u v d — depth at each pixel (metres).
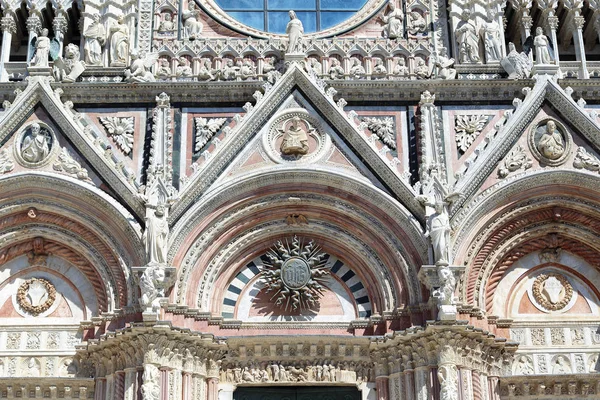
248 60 32.03
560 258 29.70
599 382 27.78
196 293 28.38
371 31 32.97
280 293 28.88
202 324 28.11
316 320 28.83
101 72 30.80
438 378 26.70
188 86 30.19
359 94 30.42
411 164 29.67
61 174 29.12
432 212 28.25
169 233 28.16
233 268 29.16
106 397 27.34
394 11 32.97
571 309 29.20
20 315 28.83
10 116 29.45
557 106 30.06
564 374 27.64
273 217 29.44
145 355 26.66
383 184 29.12
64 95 30.23
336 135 29.73
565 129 29.86
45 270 29.30
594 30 33.69
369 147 29.28
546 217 29.47
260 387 28.20
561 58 34.12
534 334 28.80
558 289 29.33
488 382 27.72
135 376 26.89
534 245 29.53
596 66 31.86
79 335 28.53
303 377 28.00
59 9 32.38
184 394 27.06
